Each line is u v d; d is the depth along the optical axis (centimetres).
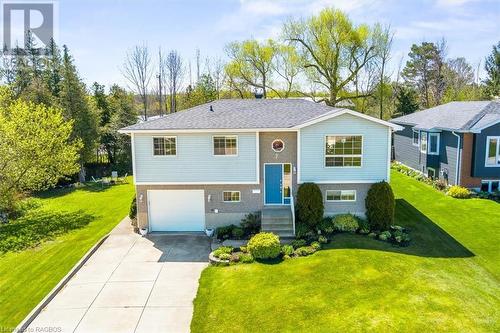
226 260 1500
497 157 2311
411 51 6131
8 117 2489
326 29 3934
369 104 4797
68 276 1401
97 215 2302
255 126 1791
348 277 1295
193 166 1842
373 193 1761
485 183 2388
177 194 1880
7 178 2219
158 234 1867
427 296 1160
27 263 1561
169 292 1282
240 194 1869
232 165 1836
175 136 1817
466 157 2364
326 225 1764
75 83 3612
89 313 1165
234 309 1153
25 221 2200
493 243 1603
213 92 4588
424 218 1952
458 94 5241
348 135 1784
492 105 2530
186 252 1628
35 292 1305
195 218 1897
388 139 1778
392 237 1677
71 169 2558
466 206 2122
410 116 3516
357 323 1037
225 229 1814
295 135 1842
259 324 1068
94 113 3762
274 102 2248
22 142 2223
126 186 3375
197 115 1975
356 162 1808
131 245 1725
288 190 1894
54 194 3084
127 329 1078
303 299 1175
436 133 2698
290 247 1555
